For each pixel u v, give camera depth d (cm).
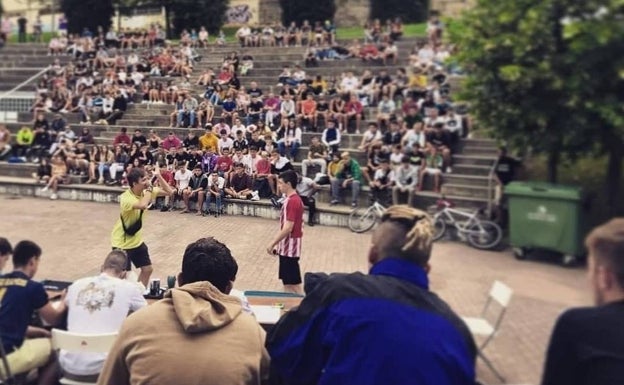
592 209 683
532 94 876
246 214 1305
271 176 1320
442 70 1641
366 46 2181
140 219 659
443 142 1022
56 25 3550
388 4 2934
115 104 2014
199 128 1784
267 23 3150
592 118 805
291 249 611
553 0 815
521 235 598
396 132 1409
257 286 742
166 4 3100
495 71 920
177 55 2414
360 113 1644
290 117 1730
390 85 1728
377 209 1045
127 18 3291
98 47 2658
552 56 840
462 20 992
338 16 3011
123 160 1599
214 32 3147
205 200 1315
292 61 2272
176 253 933
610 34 754
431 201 916
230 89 1905
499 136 916
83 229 1155
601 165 798
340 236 1027
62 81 2269
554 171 831
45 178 1653
